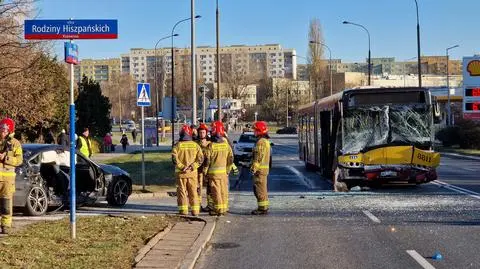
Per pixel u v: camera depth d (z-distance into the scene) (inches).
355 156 694.5
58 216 493.7
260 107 4707.2
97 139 1754.4
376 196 644.1
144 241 372.8
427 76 5241.1
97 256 320.2
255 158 517.3
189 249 350.3
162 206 590.2
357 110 695.1
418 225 447.8
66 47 343.0
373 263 324.2
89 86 1889.8
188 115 3191.4
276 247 371.6
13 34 821.9
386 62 6737.2
